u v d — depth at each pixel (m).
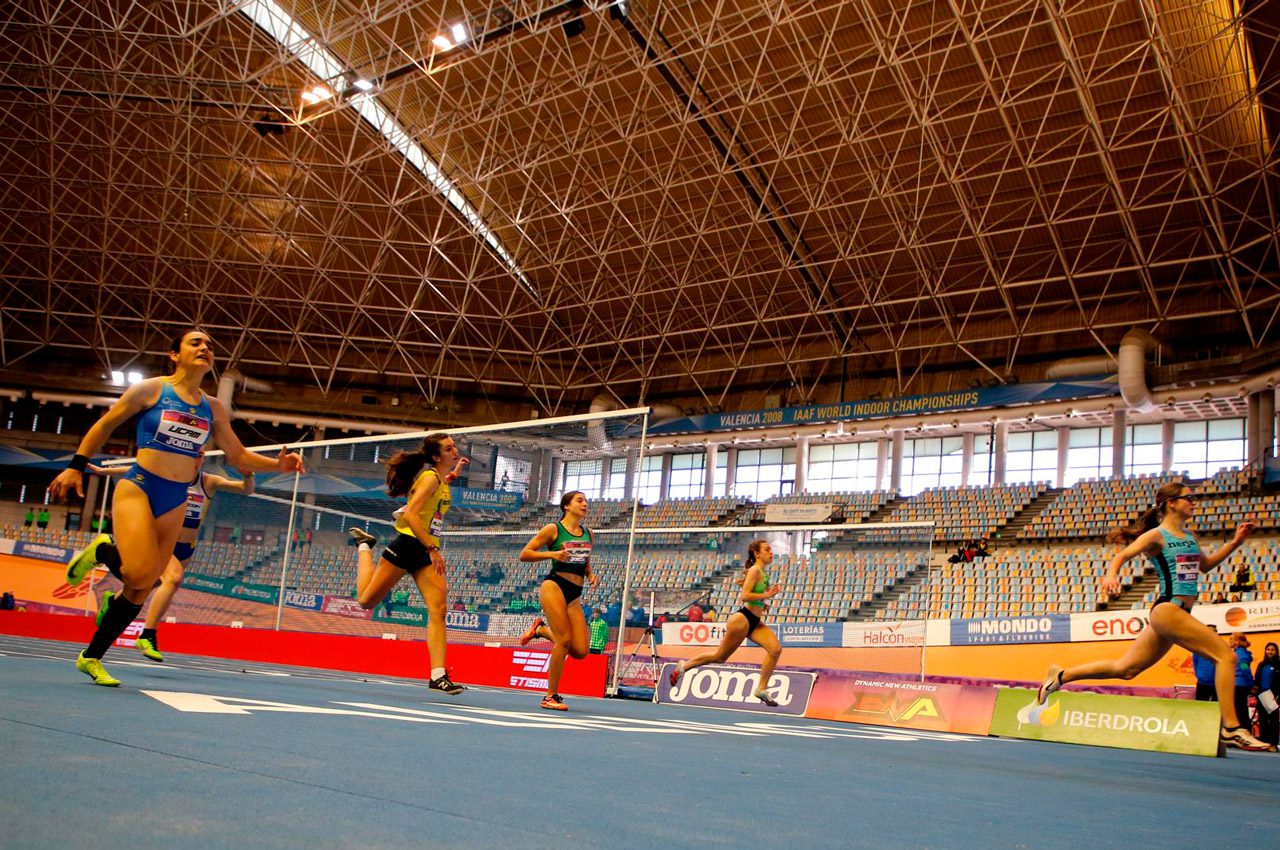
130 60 30.56
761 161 30.66
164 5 28.58
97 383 40.22
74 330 40.44
